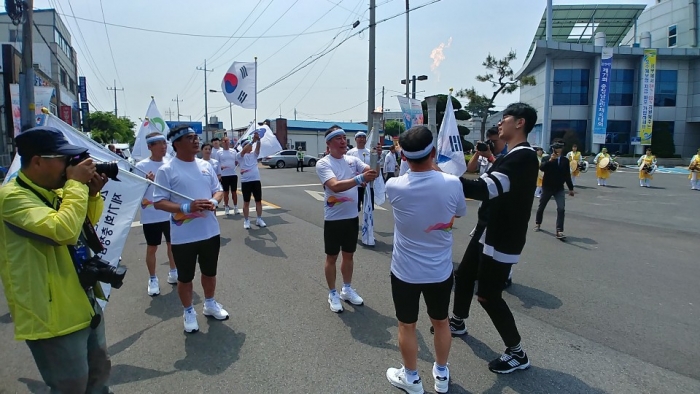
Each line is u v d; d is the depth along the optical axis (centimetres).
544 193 815
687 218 1001
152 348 368
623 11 3716
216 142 1051
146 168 513
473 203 1241
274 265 605
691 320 422
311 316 432
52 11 3164
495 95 2214
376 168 395
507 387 309
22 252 204
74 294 220
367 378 321
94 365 247
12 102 1156
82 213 210
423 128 277
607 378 320
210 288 422
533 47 3616
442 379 301
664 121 3491
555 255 661
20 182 210
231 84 1188
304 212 1041
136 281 546
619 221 962
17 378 325
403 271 290
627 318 427
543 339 382
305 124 5097
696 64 3400
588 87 3453
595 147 3331
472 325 411
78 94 4175
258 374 327
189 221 384
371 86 1619
